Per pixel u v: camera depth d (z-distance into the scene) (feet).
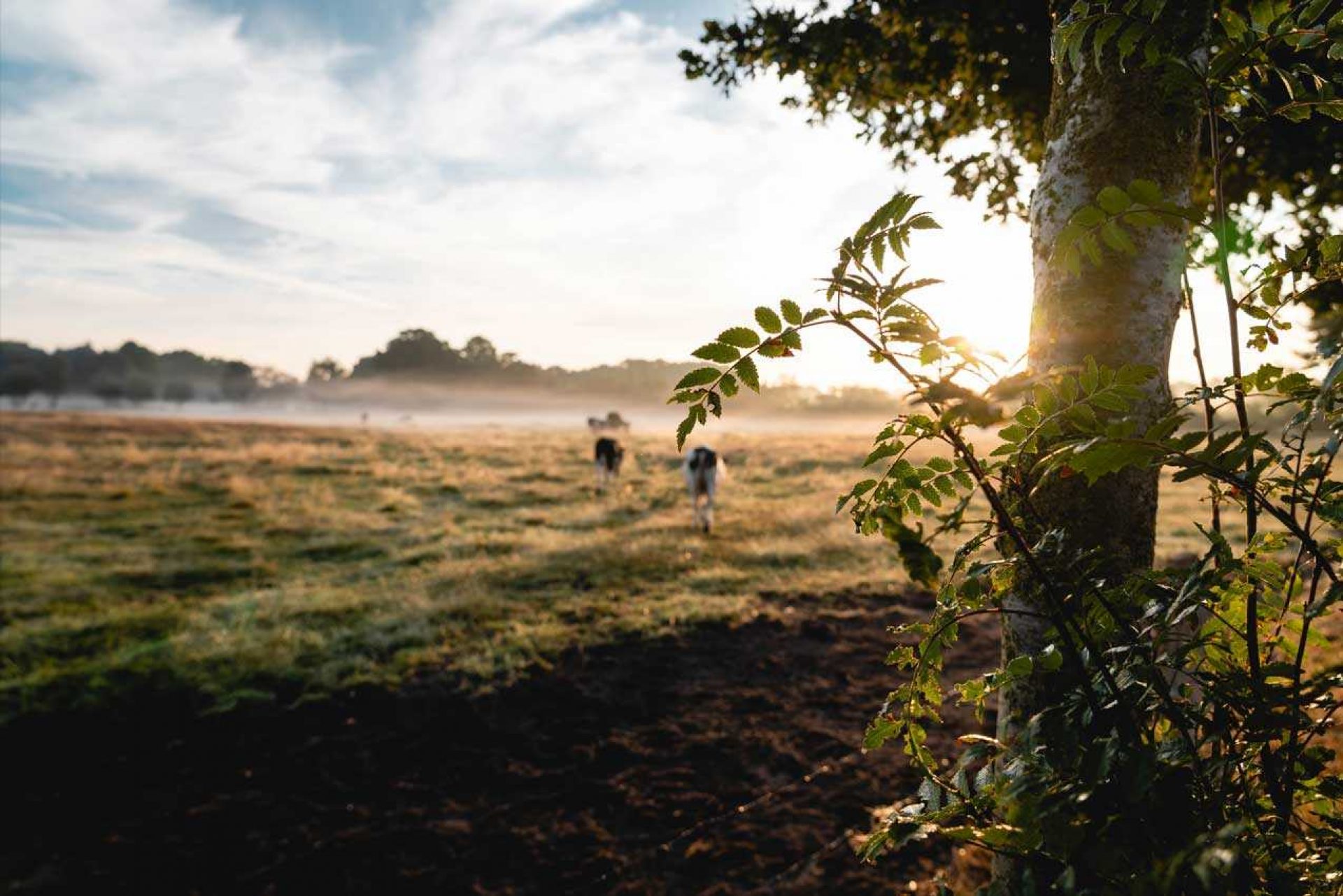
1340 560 3.03
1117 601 3.51
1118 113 5.11
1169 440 2.74
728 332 2.96
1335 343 2.94
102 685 17.66
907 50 11.79
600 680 18.49
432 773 14.53
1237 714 3.11
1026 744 3.29
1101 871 2.49
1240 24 3.29
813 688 17.93
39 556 30.19
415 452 74.13
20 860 12.14
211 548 32.17
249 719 16.57
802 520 36.14
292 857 12.15
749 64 12.71
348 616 22.95
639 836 12.40
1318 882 2.80
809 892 10.46
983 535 3.32
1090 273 5.24
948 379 2.77
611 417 158.30
